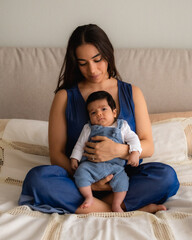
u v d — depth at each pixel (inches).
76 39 61.0
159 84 95.8
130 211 56.1
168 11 101.4
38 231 46.9
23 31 103.1
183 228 46.7
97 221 49.7
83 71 63.4
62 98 66.5
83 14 102.0
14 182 67.8
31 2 101.3
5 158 75.5
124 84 67.6
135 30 102.8
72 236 45.7
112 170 58.0
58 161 63.5
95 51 60.4
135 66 96.2
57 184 55.2
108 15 102.0
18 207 52.9
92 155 58.7
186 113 86.4
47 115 97.2
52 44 103.3
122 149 58.7
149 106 96.3
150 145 64.2
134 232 45.3
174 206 56.6
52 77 96.3
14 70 96.6
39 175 55.1
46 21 102.4
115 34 103.1
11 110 97.4
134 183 57.8
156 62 96.5
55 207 55.8
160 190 56.6
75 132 64.1
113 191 57.2
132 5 101.3
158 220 48.6
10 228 47.0
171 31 102.7
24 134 78.5
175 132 79.1
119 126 61.4
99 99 61.3
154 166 58.6
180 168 70.4
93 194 61.4
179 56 97.2
